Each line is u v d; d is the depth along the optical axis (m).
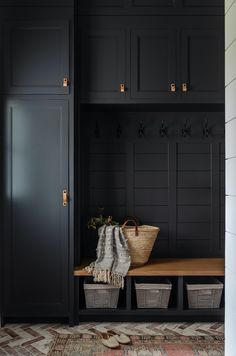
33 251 2.73
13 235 2.73
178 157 3.25
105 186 3.25
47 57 2.74
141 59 2.87
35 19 2.74
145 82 2.87
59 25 2.74
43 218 2.73
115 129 3.26
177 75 2.87
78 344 2.41
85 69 2.87
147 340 2.47
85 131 3.24
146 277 3.06
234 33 1.79
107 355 2.26
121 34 2.88
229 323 1.86
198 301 2.80
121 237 2.81
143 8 2.88
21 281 2.72
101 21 2.88
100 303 2.79
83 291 2.96
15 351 2.31
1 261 2.72
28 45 2.74
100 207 3.23
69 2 2.74
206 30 2.88
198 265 2.91
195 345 2.40
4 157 2.74
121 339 2.45
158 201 3.25
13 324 2.76
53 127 2.74
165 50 2.88
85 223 3.22
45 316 2.73
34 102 2.74
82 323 2.78
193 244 3.22
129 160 3.25
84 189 3.23
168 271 2.73
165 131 3.25
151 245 2.91
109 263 2.74
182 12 2.88
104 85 2.87
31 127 2.74
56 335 2.55
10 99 2.73
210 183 3.25
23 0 2.74
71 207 2.73
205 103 2.88
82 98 2.87
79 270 2.74
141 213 3.24
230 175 1.83
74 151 2.78
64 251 2.73
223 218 3.22
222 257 3.21
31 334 2.57
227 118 1.88
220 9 2.88
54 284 2.72
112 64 2.87
